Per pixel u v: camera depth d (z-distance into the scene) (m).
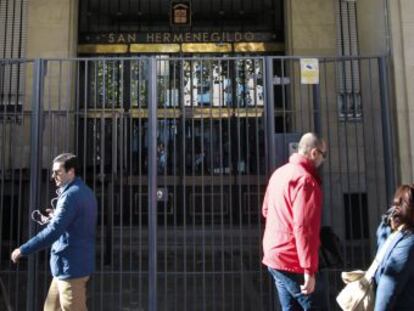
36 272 5.62
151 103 5.73
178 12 11.15
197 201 9.31
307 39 10.15
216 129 9.64
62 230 4.00
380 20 6.48
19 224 6.61
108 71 10.01
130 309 5.88
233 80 9.90
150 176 5.62
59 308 4.23
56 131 7.97
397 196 3.10
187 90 9.99
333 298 5.75
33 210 5.54
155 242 5.54
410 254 2.90
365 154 6.59
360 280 3.27
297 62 8.73
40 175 5.78
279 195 3.94
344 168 8.48
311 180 3.77
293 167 3.91
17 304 5.73
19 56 10.05
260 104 9.53
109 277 7.39
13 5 10.15
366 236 7.59
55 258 4.16
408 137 5.91
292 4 10.25
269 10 11.13
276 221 3.95
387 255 2.98
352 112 7.91
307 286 3.62
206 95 9.96
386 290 2.92
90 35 11.02
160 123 9.79
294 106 8.17
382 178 6.30
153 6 11.19
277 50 11.00
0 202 6.59
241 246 6.22
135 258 8.67
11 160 7.12
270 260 3.93
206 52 11.08
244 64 9.08
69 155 4.32
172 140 9.77
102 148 6.27
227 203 9.17
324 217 7.26
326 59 6.05
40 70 5.85
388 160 5.94
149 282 5.49
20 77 9.72
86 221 4.18
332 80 9.12
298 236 3.67
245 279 7.16
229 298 6.34
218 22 11.16
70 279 4.10
